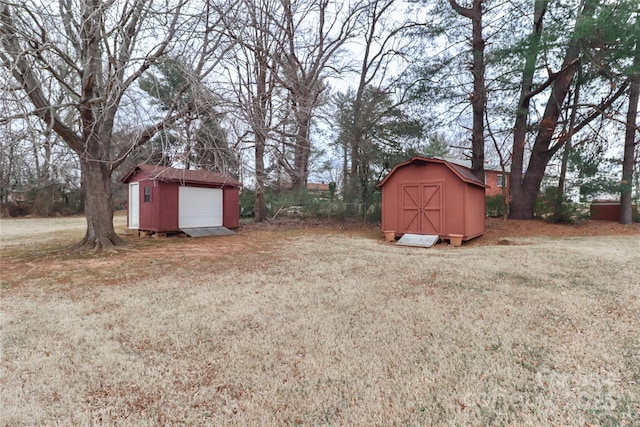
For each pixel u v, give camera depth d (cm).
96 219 867
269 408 224
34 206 2370
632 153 1280
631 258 694
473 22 1298
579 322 360
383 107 1523
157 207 1154
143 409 225
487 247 898
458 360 284
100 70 658
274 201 1691
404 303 427
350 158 1622
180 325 364
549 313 387
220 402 232
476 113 1360
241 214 1836
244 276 584
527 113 1277
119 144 871
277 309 411
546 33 1004
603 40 951
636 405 223
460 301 432
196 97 561
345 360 285
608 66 1004
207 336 337
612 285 496
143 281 555
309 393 240
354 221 1611
